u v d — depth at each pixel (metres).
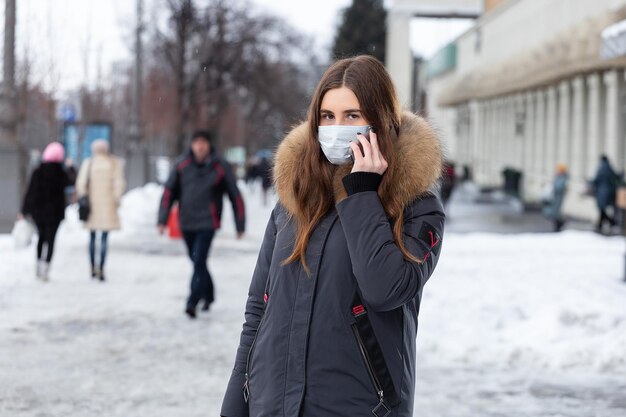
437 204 4.27
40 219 16.84
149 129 81.56
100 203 17.23
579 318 12.44
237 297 15.53
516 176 48.41
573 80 39.94
